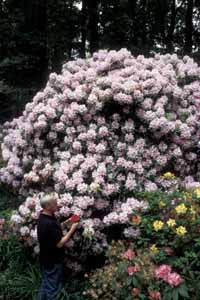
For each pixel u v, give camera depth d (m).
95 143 5.95
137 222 4.79
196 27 18.69
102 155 5.82
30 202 5.75
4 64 11.47
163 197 4.97
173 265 4.29
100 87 6.11
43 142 6.36
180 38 18.84
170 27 18.69
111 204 5.63
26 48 12.45
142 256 4.40
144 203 5.05
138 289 4.17
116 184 5.59
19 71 12.21
